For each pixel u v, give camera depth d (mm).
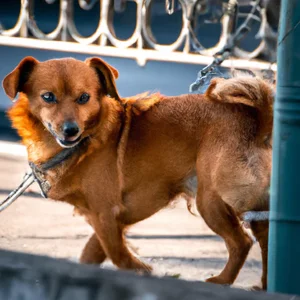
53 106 6398
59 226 9078
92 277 3582
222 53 7145
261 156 6508
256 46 11898
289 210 5141
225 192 6520
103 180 6656
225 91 6559
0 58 15125
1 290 3756
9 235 8656
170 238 8805
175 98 6918
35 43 13875
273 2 11242
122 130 6750
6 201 7469
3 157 12062
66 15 13672
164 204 6949
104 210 6734
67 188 6688
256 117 6543
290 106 5059
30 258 3828
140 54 12906
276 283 5227
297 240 5156
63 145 6328
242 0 11258
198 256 8172
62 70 6430
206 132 6641
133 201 6820
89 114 6465
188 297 3332
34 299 3709
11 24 16328
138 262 6895
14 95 6441
